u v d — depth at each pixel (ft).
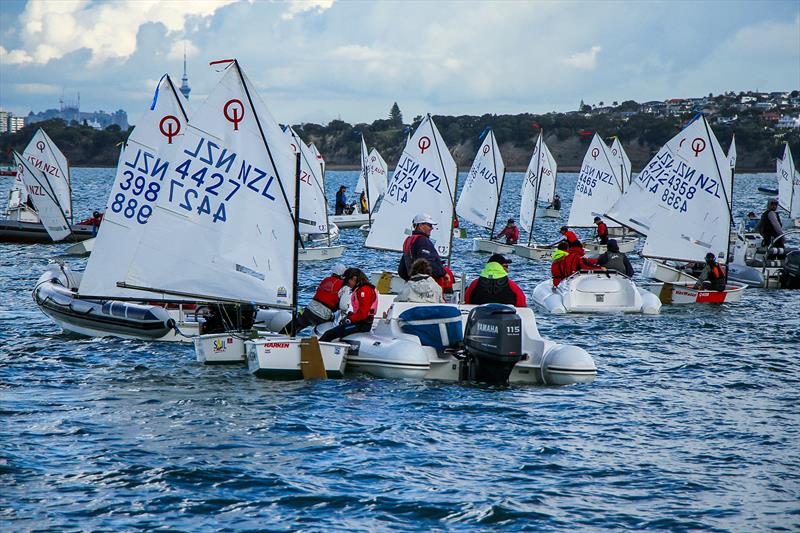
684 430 71.10
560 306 133.90
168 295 100.53
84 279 104.94
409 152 164.96
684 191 161.48
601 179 289.12
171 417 72.74
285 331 100.63
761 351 105.60
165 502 54.90
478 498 56.08
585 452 65.31
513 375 87.51
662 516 53.57
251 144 90.27
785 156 359.05
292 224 90.38
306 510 53.98
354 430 69.62
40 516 52.54
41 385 83.41
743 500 56.18
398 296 91.61
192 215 90.99
